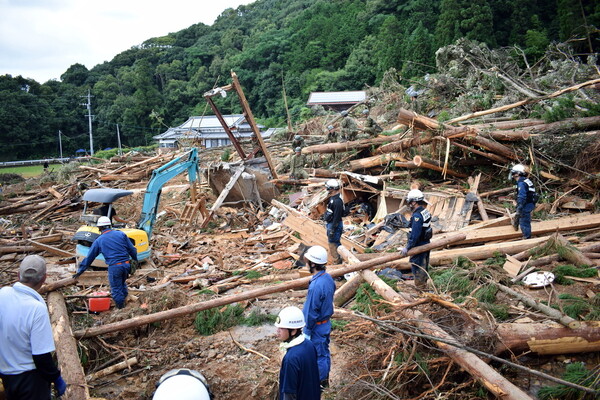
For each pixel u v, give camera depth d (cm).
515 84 1728
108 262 705
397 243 979
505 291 683
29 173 4838
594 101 1481
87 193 927
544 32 3738
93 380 563
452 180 1329
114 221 1030
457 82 2170
